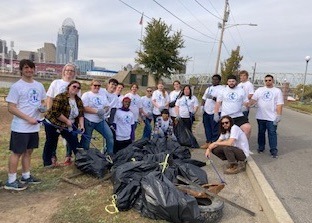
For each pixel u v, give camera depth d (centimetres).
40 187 561
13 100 522
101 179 590
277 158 822
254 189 593
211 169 711
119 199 465
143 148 697
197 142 979
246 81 916
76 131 645
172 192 439
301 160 812
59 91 652
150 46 3262
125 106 757
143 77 4681
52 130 641
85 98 687
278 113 816
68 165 674
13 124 536
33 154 775
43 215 461
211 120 913
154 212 439
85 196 525
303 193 574
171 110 952
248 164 691
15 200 508
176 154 689
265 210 496
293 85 4934
